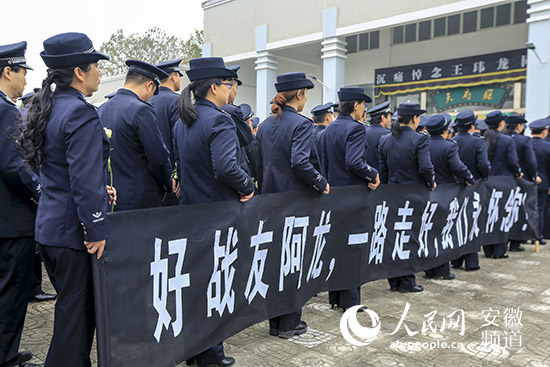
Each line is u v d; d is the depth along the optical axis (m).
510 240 5.61
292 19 15.26
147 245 2.09
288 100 2.98
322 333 3.09
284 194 2.87
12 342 2.46
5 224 2.39
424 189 4.09
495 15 14.88
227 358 2.59
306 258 3.07
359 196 3.45
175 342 2.24
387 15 13.06
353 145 3.33
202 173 2.48
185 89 2.48
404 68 16.92
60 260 1.99
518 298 3.90
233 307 2.57
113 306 1.97
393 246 3.85
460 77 15.55
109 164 2.52
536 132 6.22
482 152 4.83
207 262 2.39
